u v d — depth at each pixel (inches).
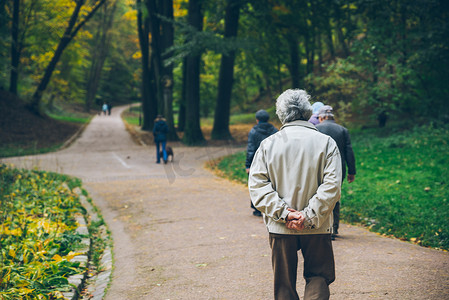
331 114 204.7
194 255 193.0
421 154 424.5
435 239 202.8
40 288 142.4
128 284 161.8
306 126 107.3
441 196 281.0
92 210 307.3
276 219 100.7
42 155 725.9
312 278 102.0
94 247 218.4
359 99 671.1
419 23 633.0
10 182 324.8
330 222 103.2
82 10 999.6
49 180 390.0
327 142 103.8
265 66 1005.2
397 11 638.5
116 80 3228.3
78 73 1881.2
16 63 1056.8
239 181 433.7
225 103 944.3
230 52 914.1
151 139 1001.5
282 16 590.6
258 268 169.6
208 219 265.6
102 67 2479.1
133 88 3437.5
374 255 179.3
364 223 247.1
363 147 527.2
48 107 1797.5
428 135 515.2
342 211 269.7
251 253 190.4
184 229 243.9
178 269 175.5
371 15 662.5
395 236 217.8
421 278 149.3
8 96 1132.5
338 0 681.0
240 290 147.6
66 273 163.6
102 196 366.3
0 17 684.1
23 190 302.0
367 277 152.3
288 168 103.0
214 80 1494.8
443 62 597.6
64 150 816.3
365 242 202.5
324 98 676.7
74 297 145.7
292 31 783.1
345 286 144.5
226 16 875.4
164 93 946.7
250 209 292.4
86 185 427.2
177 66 1349.7
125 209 311.1
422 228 219.1
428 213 246.4
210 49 826.2
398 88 669.3
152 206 315.9
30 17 981.8
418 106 652.1
